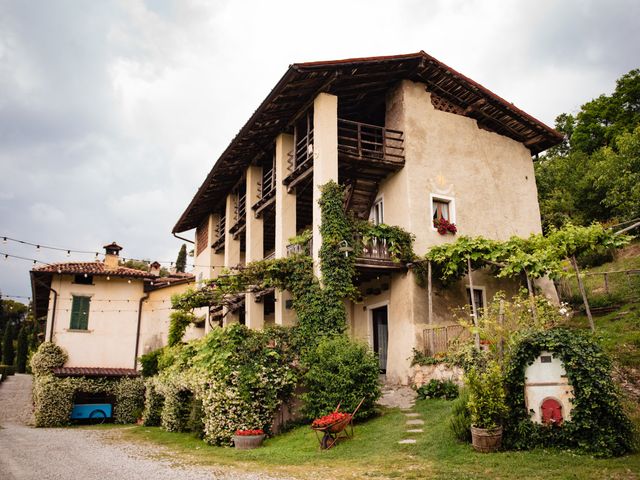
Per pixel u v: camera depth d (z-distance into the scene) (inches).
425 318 572.7
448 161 647.8
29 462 382.6
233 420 444.1
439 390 478.3
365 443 369.4
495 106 674.2
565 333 323.9
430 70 634.2
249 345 471.5
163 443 492.7
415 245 594.2
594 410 295.7
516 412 318.3
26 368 1713.8
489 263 560.1
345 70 574.9
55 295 869.2
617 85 1224.8
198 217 1020.5
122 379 821.9
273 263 552.4
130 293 918.4
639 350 437.7
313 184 593.9
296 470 314.3
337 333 506.3
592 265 832.9
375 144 614.2
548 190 1083.9
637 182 775.7
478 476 265.9
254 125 647.1
